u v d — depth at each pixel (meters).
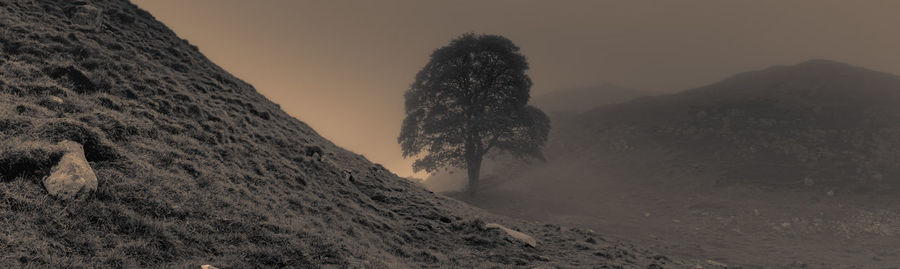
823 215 37.06
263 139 19.23
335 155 25.52
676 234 34.94
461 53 50.38
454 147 52.59
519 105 49.22
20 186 7.39
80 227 7.29
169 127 14.39
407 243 15.07
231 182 12.74
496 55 49.84
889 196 39.84
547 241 20.77
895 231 32.12
